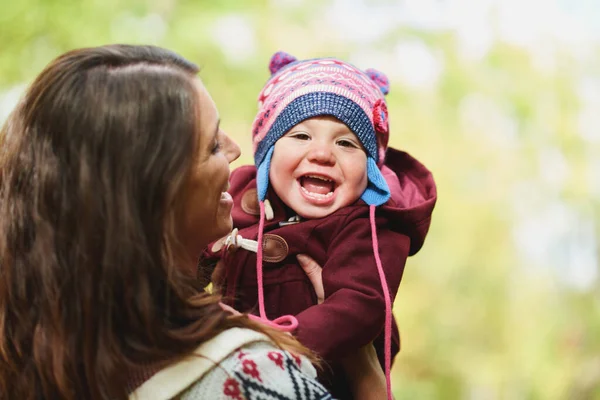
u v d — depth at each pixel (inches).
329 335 53.0
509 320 284.4
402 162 69.3
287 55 67.6
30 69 225.5
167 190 42.6
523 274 291.1
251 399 41.6
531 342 282.2
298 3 260.1
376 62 285.6
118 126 41.7
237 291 61.1
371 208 59.6
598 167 299.3
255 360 42.5
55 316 42.4
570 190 294.4
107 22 228.7
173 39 233.6
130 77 42.6
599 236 294.7
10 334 45.1
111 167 41.6
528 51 296.5
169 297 43.3
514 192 291.1
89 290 41.6
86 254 41.5
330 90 59.6
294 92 60.3
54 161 42.2
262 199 59.9
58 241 42.2
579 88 297.7
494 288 284.4
